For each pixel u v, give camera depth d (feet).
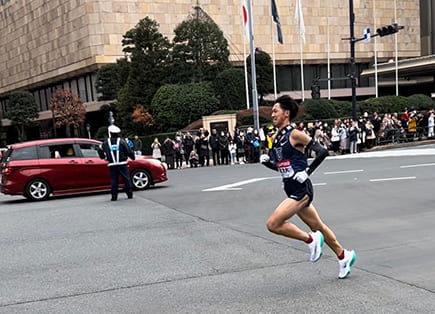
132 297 14.12
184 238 21.88
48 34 183.21
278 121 14.12
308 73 198.49
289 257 17.81
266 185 39.09
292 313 12.14
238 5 180.14
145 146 98.17
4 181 38.32
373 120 84.89
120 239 22.22
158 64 109.29
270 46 186.39
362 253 17.75
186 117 101.91
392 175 40.40
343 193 32.68
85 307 13.46
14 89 213.46
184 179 49.60
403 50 207.21
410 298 12.82
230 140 72.95
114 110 139.85
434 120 84.02
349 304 12.57
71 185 39.34
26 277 16.80
